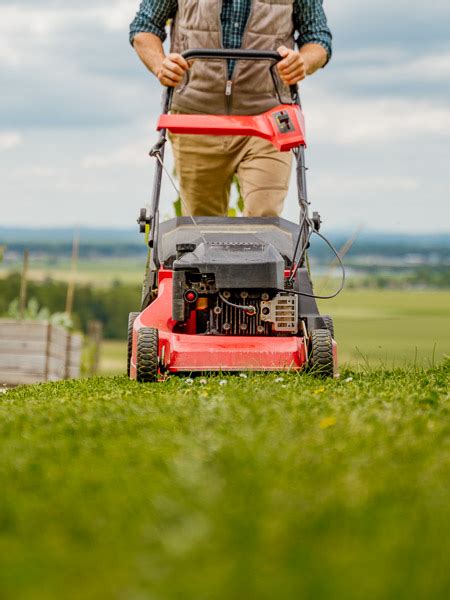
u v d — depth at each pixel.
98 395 9.27
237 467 5.01
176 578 3.20
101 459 5.49
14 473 5.19
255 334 10.84
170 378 10.27
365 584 3.04
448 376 10.97
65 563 3.48
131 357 11.59
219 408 7.26
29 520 4.16
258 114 12.59
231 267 10.45
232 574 3.20
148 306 11.18
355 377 11.45
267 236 11.50
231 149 12.80
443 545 3.56
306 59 12.53
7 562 3.52
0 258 22.92
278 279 10.52
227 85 12.37
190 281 10.62
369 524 3.82
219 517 3.95
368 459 5.15
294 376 10.10
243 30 12.46
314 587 3.03
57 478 4.98
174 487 4.52
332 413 7.07
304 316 10.89
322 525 3.84
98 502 4.39
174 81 11.72
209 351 10.48
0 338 20.03
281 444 5.63
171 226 11.78
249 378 9.88
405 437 5.90
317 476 4.77
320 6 12.83
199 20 12.39
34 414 7.64
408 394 8.52
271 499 4.20
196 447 5.53
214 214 13.55
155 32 12.86
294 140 11.59
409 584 3.08
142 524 3.96
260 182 12.59
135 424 6.76
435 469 4.90
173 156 13.34
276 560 3.38
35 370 19.92
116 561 3.48
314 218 11.25
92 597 3.05
